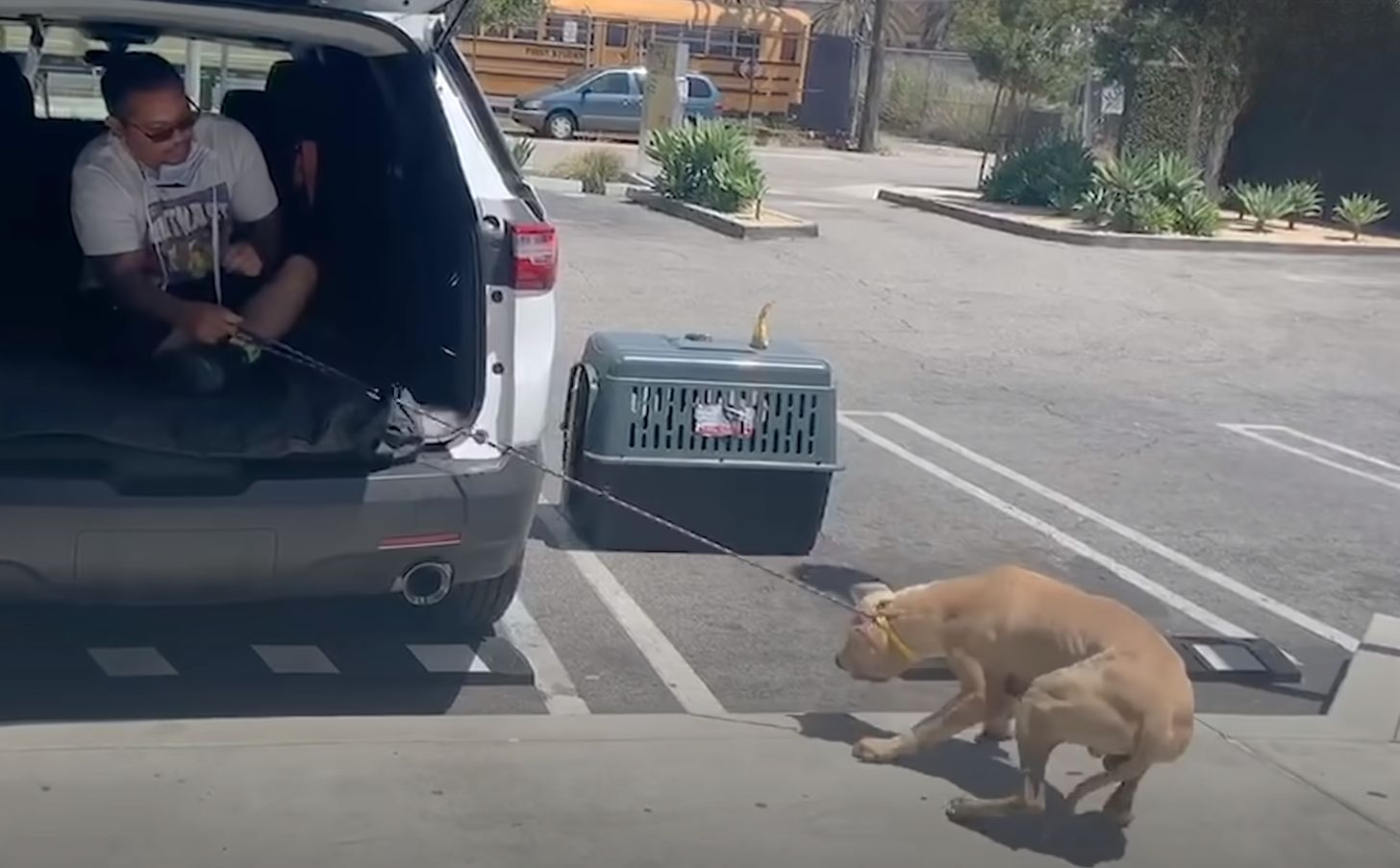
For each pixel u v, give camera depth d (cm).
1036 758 475
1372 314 1603
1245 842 490
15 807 455
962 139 3859
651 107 2316
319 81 589
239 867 438
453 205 516
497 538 512
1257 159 2495
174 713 519
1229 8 2250
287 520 485
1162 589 722
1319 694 614
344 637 579
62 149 600
